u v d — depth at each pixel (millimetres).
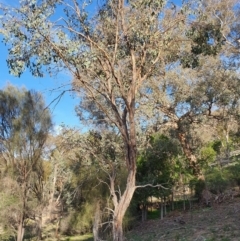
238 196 17906
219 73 18328
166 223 15828
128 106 8320
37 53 7648
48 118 19266
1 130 18953
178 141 19375
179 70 17969
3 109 18812
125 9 8656
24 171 19188
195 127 20453
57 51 7641
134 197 17547
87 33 8578
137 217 18266
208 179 18766
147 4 8320
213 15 14820
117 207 8125
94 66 8430
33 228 20078
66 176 19547
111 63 8305
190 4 8969
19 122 18812
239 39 17922
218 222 13062
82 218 18969
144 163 18125
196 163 19297
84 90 9906
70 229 19781
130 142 8211
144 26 8570
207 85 18234
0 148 19078
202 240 10664
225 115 19359
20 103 19016
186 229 13078
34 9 7410
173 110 19297
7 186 18906
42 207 19812
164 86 18609
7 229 19109
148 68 9172
